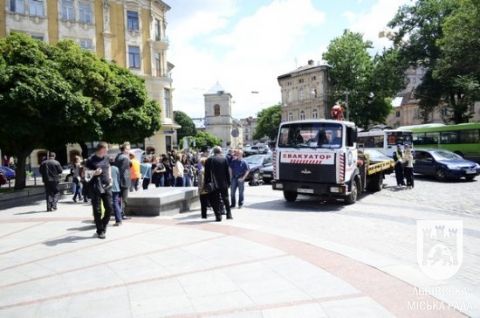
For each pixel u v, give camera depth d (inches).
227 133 3865.7
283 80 2989.7
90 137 727.1
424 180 798.5
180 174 616.1
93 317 174.7
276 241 296.7
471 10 1160.2
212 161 388.2
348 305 178.1
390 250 279.7
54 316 177.3
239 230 339.0
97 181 326.0
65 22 1357.0
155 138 1560.0
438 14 1689.2
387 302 181.0
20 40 628.7
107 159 334.6
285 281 210.8
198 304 184.5
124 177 408.8
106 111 775.7
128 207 435.5
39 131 604.1
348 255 255.6
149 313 176.6
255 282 210.8
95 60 812.6
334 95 2439.7
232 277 219.9
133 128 999.6
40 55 633.0
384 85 1900.8
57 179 512.1
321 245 282.4
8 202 579.8
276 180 502.9
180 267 241.3
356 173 513.3
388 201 526.6
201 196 404.5
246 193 648.4
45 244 313.9
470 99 1425.9
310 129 486.6
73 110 624.1
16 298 201.2
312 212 446.0
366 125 2349.9
